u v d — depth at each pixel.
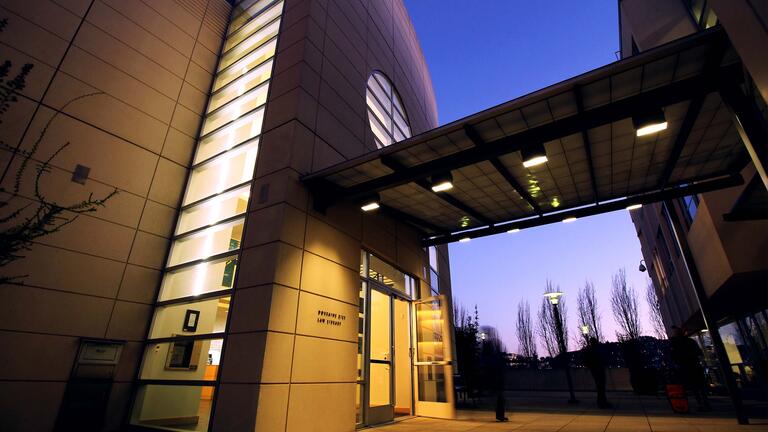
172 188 8.92
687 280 15.27
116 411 6.87
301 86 8.30
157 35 9.62
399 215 10.06
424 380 9.79
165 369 7.60
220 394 5.98
